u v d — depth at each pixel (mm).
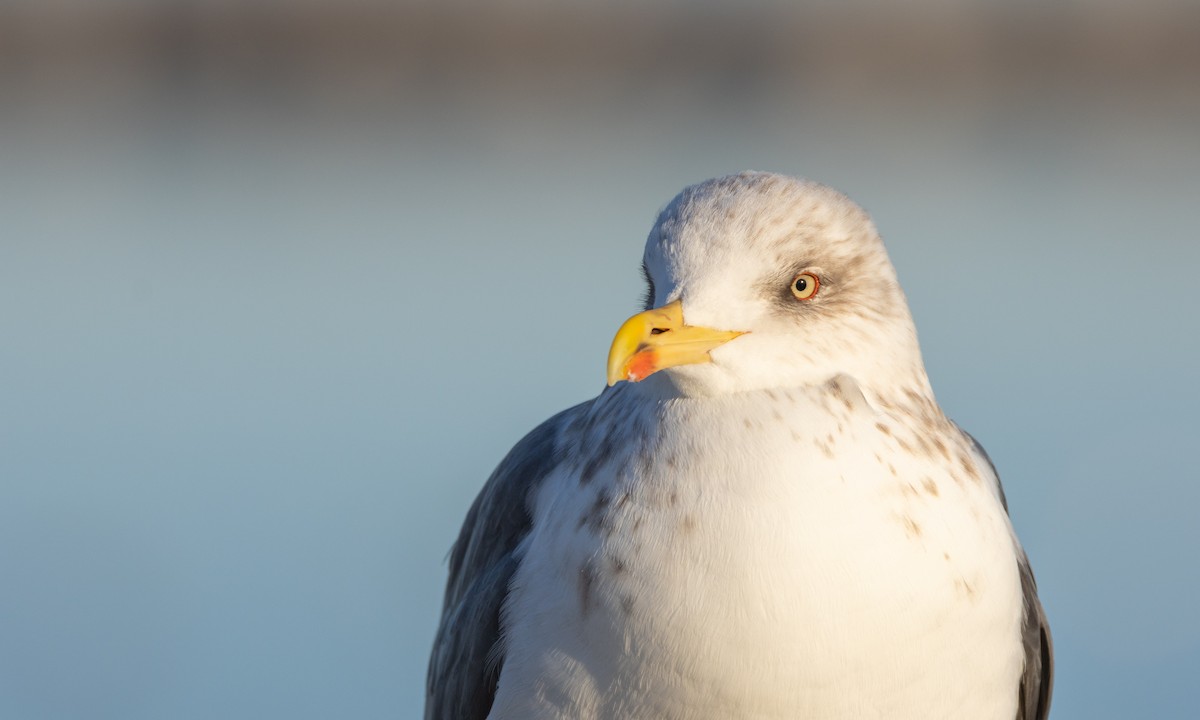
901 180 41312
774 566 8578
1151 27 59156
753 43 61750
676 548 8703
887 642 8625
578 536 9031
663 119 55688
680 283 9180
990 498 9250
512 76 61688
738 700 8742
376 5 61406
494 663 9656
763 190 9414
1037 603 10250
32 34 60406
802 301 9164
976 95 59594
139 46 60812
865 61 60719
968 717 9094
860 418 8875
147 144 52062
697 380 8953
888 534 8625
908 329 9445
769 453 8742
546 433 10773
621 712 9000
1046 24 59688
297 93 61469
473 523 11406
